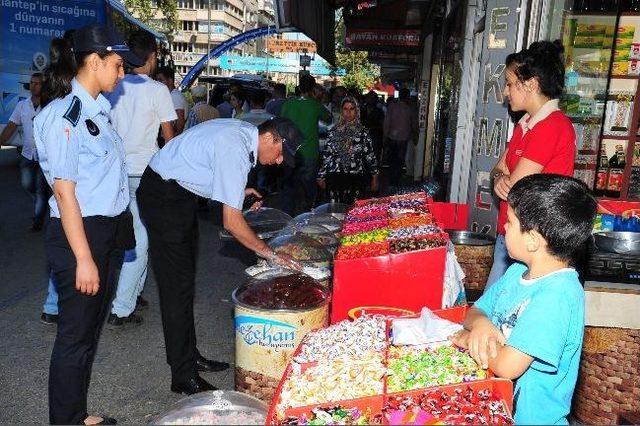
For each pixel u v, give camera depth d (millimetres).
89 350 2848
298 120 7375
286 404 1921
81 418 2863
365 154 6586
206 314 4891
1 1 10297
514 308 1985
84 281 2598
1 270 5832
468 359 2068
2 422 3139
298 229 4504
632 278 2959
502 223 3359
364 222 4059
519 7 4613
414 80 21875
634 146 4145
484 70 5008
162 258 3352
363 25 14312
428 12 11977
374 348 2238
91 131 2639
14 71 10625
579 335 1906
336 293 3195
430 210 4434
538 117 3049
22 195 9711
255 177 10250
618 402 3049
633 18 3986
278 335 2943
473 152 5176
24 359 3900
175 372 3514
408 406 1818
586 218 1866
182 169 3219
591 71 3980
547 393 1923
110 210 2734
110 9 11562
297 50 38156
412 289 3143
